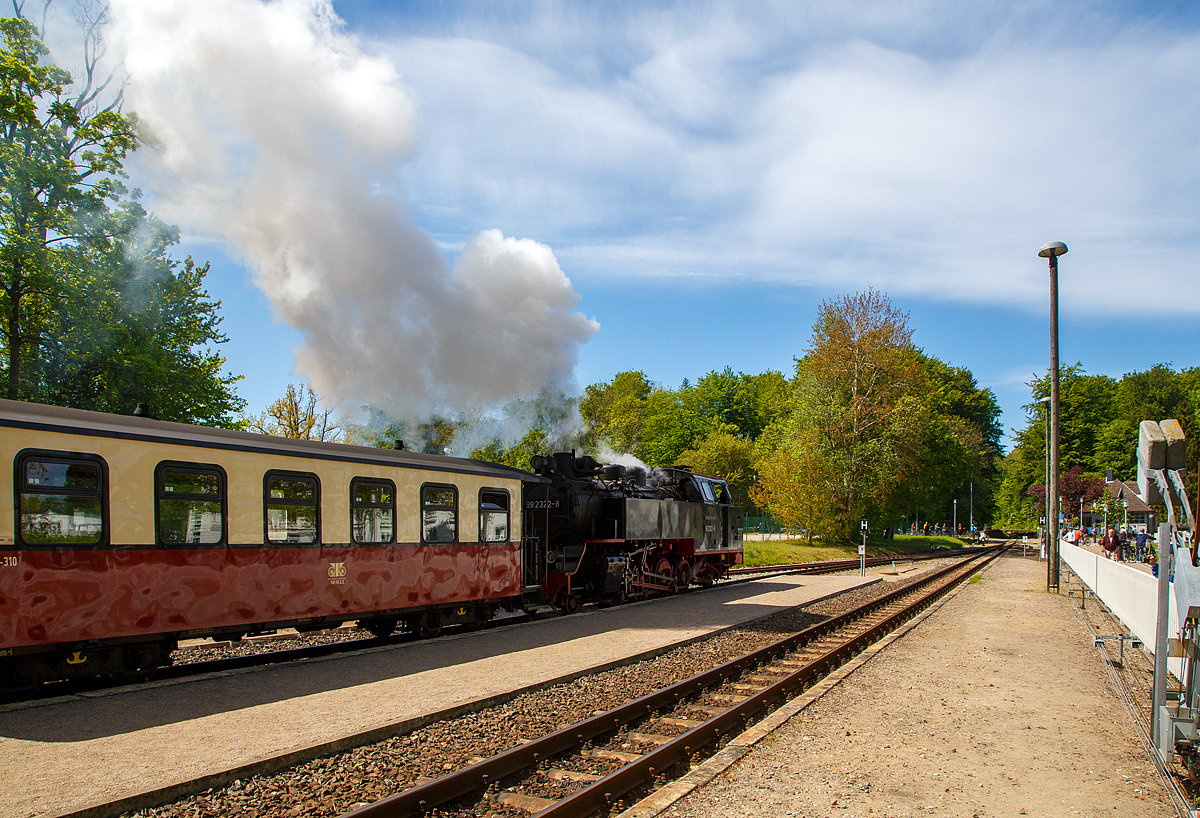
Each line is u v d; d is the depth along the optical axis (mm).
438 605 12000
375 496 11031
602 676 9352
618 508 16797
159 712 7160
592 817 5312
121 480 8141
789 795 5570
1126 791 5805
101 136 17766
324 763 5980
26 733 6449
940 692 8828
